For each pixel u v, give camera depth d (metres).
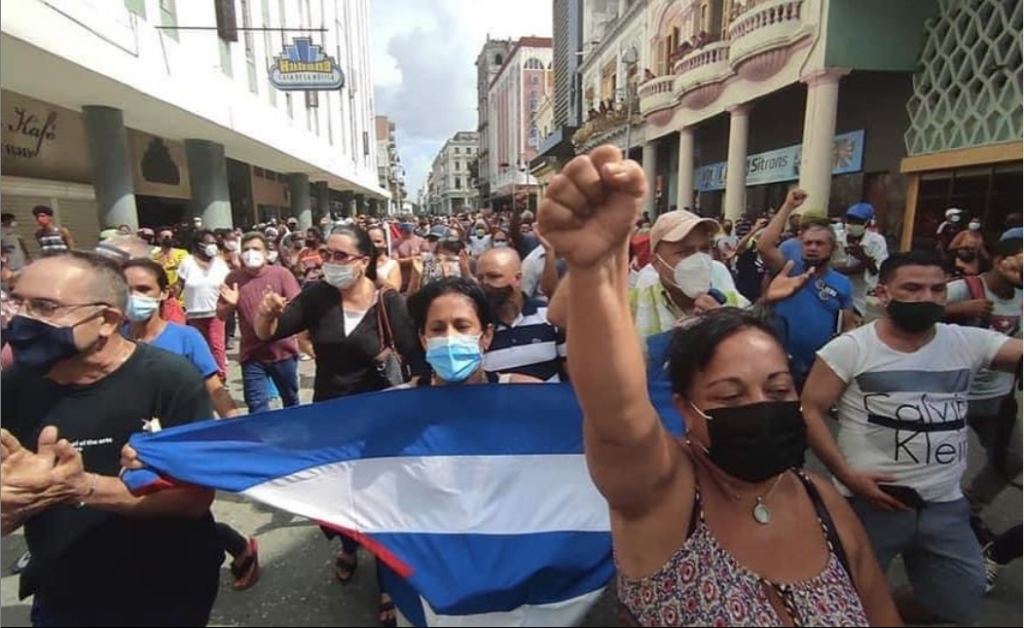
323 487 2.14
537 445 2.17
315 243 8.77
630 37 25.89
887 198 13.33
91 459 1.72
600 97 31.42
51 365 1.61
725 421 1.35
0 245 5.93
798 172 15.95
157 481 1.74
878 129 13.54
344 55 32.69
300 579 2.84
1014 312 3.39
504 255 3.01
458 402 2.24
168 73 10.40
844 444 2.21
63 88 9.07
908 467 2.07
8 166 9.72
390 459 2.17
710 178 21.69
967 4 10.70
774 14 13.34
